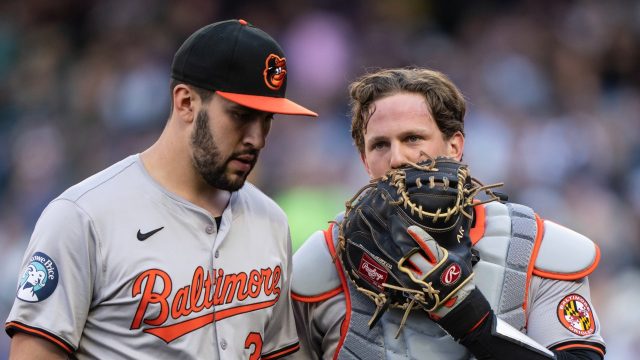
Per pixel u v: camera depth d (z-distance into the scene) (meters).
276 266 12.35
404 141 11.81
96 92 41.12
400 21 42.81
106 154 38.84
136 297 11.28
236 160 11.65
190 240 11.73
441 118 11.91
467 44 41.69
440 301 10.84
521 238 11.73
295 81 40.28
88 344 11.44
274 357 12.47
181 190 11.90
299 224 30.11
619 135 37.09
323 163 33.06
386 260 11.23
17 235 36.66
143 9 44.12
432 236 11.11
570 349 11.37
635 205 34.59
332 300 12.10
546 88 39.34
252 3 43.50
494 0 43.12
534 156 35.59
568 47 40.78
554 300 11.58
